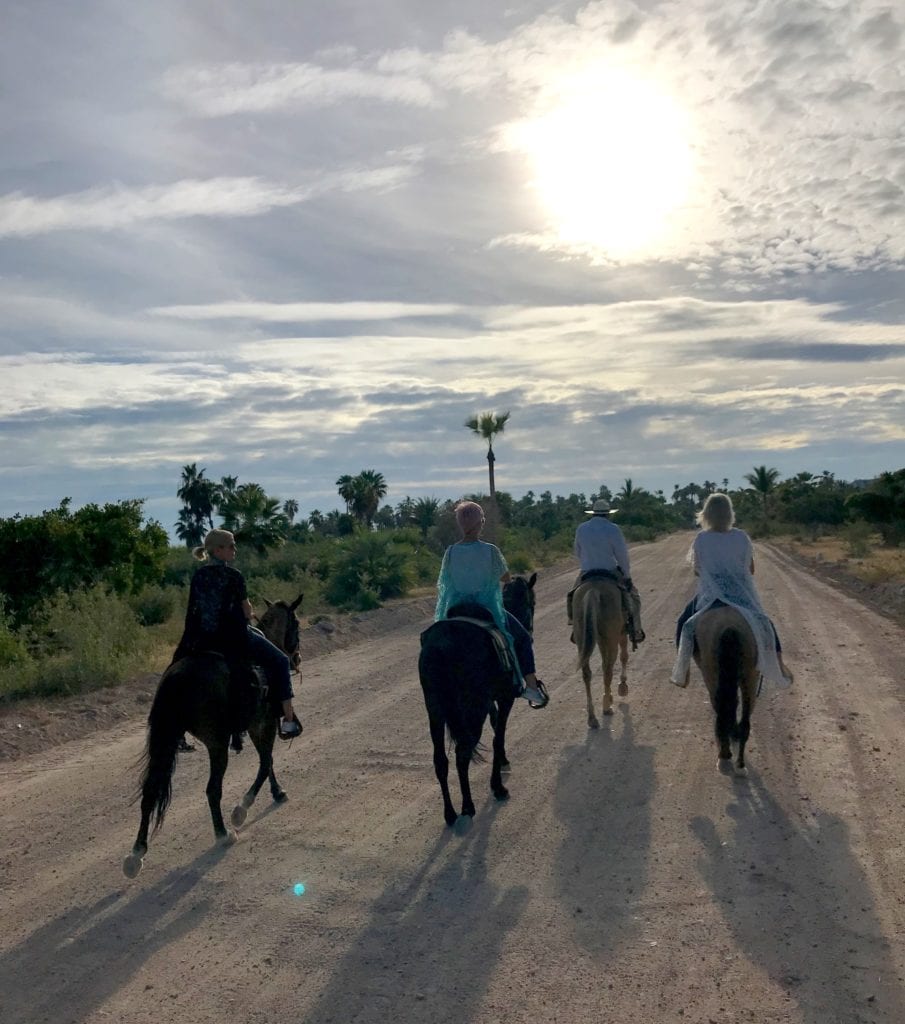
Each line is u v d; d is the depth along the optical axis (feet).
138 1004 14.83
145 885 19.60
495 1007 14.39
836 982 14.79
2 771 29.14
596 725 32.48
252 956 16.33
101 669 42.11
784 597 72.59
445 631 22.53
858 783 24.90
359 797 25.36
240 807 22.86
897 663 42.22
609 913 17.60
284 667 23.32
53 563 64.69
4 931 17.62
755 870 19.34
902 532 145.59
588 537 33.27
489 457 161.68
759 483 310.65
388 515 259.39
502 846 21.31
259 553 113.70
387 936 16.96
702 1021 13.80
